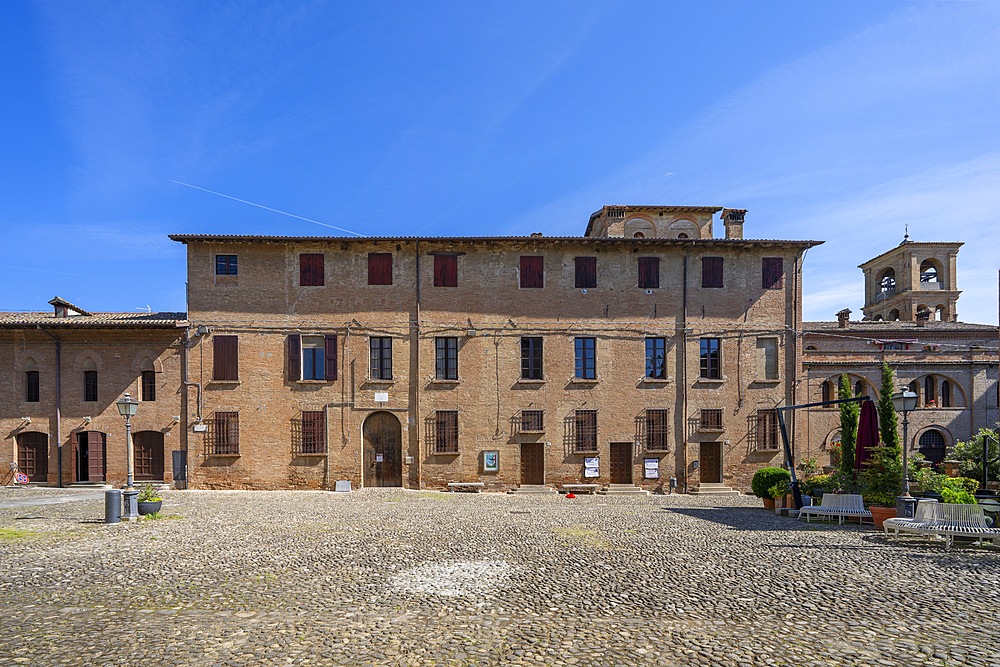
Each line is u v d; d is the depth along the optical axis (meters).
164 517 19.25
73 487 28.58
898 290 52.91
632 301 31.75
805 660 7.51
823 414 35.94
